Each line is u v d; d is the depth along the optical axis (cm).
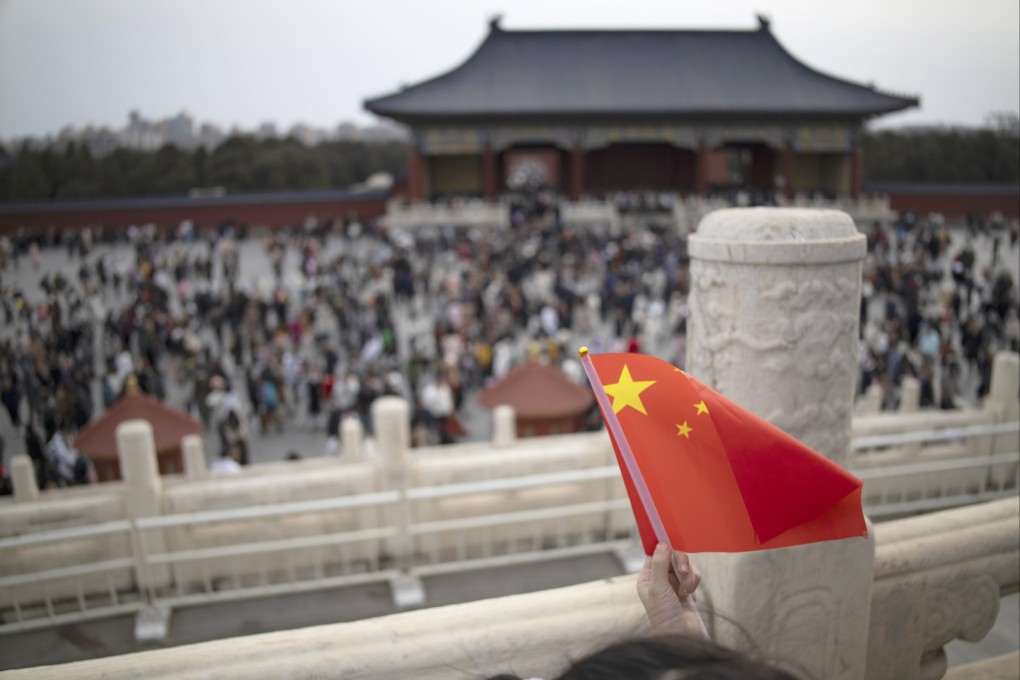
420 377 2405
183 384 2541
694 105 6575
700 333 374
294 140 9094
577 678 151
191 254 4797
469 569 952
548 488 1034
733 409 285
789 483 275
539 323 2986
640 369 295
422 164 6812
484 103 6694
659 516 270
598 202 6225
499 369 2400
